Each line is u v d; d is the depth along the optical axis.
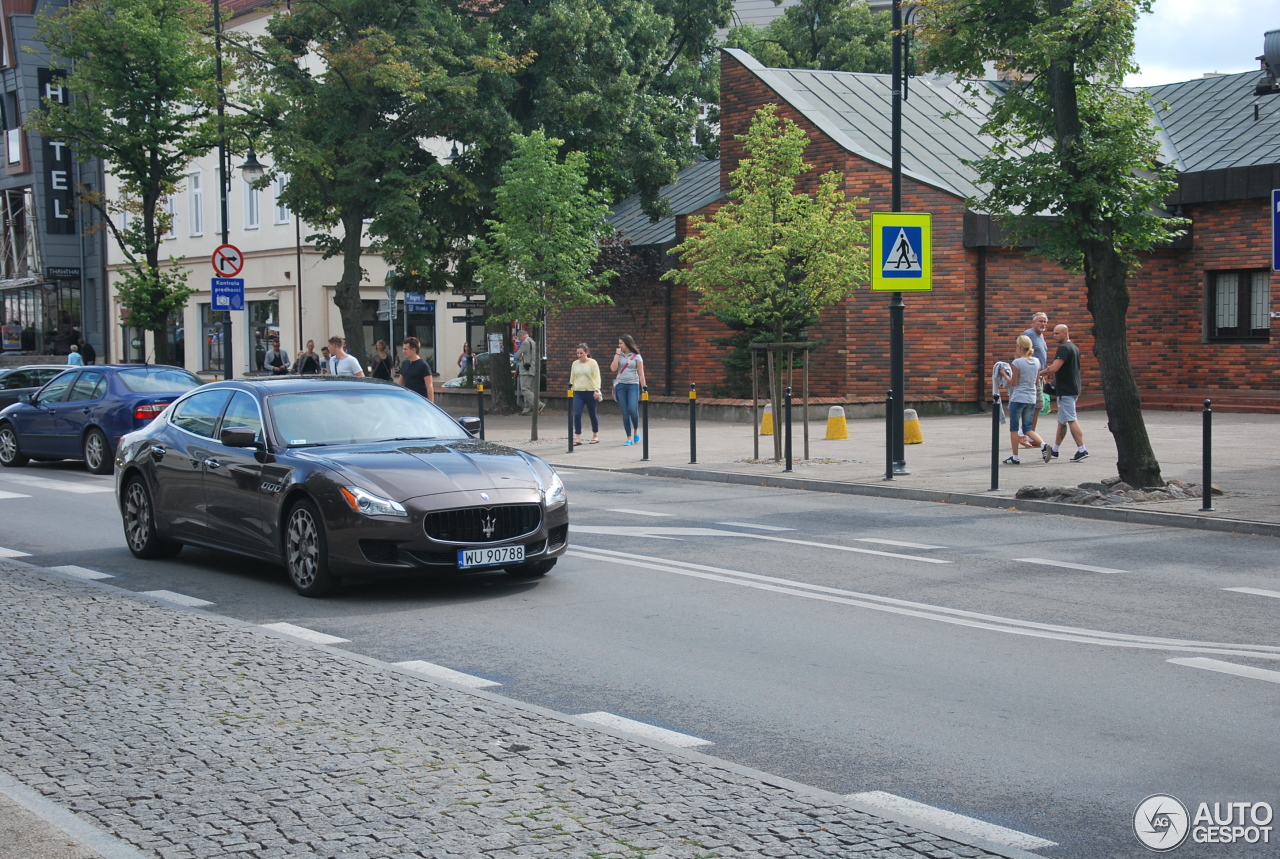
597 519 13.55
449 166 30.91
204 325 55.22
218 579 10.12
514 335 38.69
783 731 5.83
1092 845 4.44
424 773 4.97
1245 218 28.86
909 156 30.48
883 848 4.21
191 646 7.33
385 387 10.70
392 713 5.87
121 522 13.77
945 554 11.14
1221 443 20.22
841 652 7.43
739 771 5.02
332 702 6.07
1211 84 33.78
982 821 4.66
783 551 11.30
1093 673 6.91
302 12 29.64
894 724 5.94
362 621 8.41
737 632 7.99
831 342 29.59
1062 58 14.07
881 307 28.69
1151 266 29.91
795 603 8.94
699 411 29.27
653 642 7.71
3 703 6.07
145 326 31.77
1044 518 13.59
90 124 30.80
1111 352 14.53
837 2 51.84
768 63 50.28
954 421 26.72
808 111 30.36
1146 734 5.77
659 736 5.73
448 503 8.95
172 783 4.87
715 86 46.50
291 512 9.36
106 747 5.34
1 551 11.66
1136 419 14.48
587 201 25.20
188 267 55.28
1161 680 6.75
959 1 14.91
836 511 14.28
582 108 30.98
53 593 9.12
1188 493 14.18
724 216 19.53
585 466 19.52
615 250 33.56
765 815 4.51
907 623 8.26
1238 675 6.85
